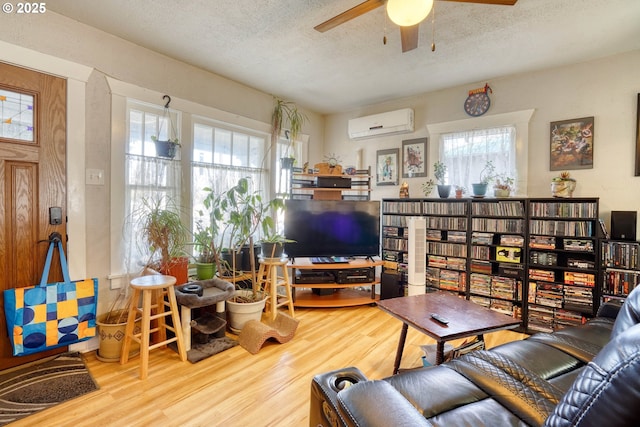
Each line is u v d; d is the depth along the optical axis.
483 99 3.35
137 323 2.39
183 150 3.03
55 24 2.23
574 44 2.57
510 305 3.00
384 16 2.24
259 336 2.43
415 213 3.61
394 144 4.07
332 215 3.67
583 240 2.65
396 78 3.35
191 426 1.60
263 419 1.66
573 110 2.90
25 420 1.61
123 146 2.61
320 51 2.78
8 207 2.06
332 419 1.07
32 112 2.15
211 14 2.24
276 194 3.95
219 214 2.89
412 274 3.17
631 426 0.58
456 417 1.07
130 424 1.60
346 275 3.55
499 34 2.44
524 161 3.13
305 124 4.45
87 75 2.39
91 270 2.43
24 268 2.13
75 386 1.91
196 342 2.53
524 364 1.42
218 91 3.32
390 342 2.62
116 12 2.22
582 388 0.69
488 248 3.12
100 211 2.48
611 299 2.29
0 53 2.00
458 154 3.54
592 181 2.81
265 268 3.36
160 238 2.52
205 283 2.74
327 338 2.69
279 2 2.10
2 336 2.04
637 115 2.62
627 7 2.07
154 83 2.80
